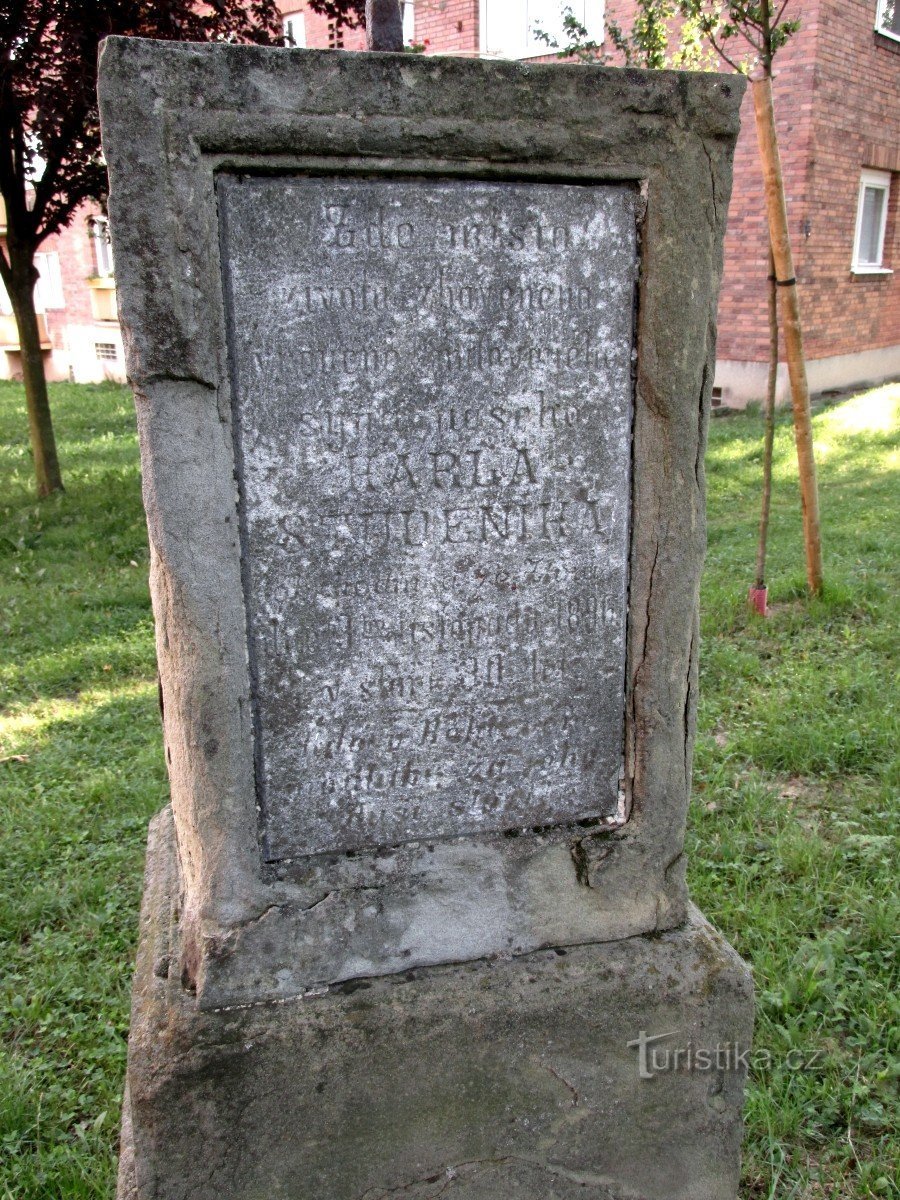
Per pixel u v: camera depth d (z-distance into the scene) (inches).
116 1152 93.1
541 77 71.2
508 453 77.6
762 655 197.2
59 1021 109.2
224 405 71.3
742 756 158.4
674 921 89.4
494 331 75.0
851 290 478.0
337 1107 79.8
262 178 68.9
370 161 69.8
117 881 134.0
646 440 80.0
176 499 71.9
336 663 78.2
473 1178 84.0
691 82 74.0
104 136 65.4
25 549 290.8
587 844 86.0
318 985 81.7
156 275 68.0
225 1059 76.6
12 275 326.3
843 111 435.8
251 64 66.4
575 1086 84.3
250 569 74.7
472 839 84.2
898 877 122.6
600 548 81.7
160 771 162.6
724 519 300.7
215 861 78.4
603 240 75.6
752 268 445.4
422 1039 80.3
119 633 228.1
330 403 73.2
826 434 394.0
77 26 269.0
